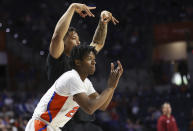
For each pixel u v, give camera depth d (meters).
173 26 25.61
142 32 26.58
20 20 26.78
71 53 3.90
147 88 23.30
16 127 13.09
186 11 26.17
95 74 24.28
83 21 25.86
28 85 23.84
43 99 3.91
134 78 25.09
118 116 19.94
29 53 25.44
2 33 25.31
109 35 27.08
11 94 22.14
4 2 27.36
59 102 3.81
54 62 4.27
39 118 3.87
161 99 21.80
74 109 3.93
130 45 26.42
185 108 21.33
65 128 4.27
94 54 3.90
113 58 25.97
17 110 17.50
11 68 25.27
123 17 27.42
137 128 18.11
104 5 27.45
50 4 27.83
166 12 26.73
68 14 4.19
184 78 23.83
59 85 3.78
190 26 25.14
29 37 26.11
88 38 25.52
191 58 24.14
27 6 27.77
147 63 25.73
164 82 24.73
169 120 13.02
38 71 24.09
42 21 27.19
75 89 3.70
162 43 25.78
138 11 27.41
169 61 25.36
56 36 4.14
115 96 21.95
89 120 4.43
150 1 27.58
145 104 21.66
